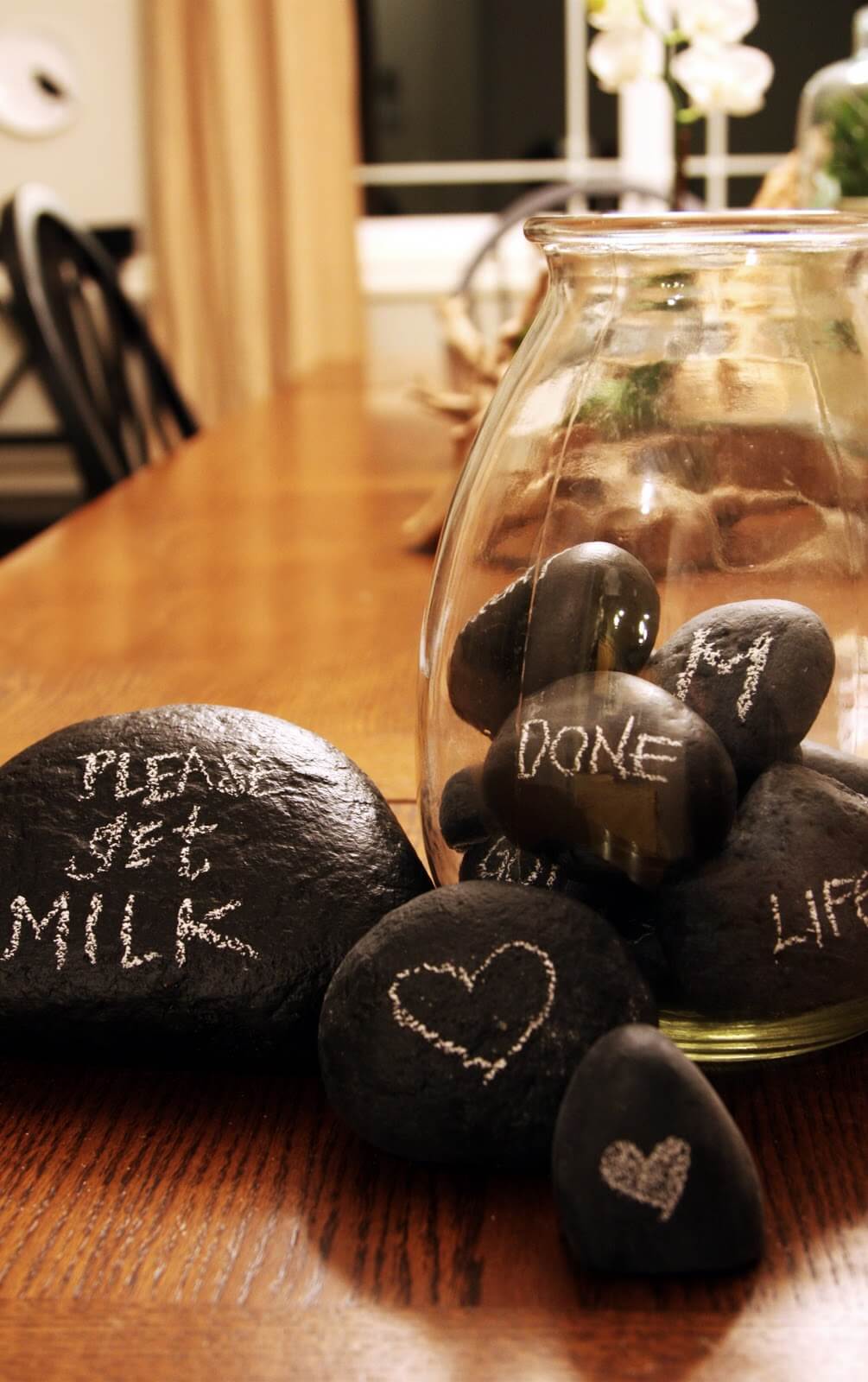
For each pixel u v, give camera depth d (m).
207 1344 0.46
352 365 3.15
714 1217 0.47
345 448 2.09
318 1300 0.47
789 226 0.52
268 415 2.44
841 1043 0.59
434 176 4.37
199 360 4.16
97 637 1.21
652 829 0.52
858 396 0.56
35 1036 0.58
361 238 4.30
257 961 0.57
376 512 1.67
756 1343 0.45
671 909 0.54
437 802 0.58
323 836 0.59
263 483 1.87
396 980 0.52
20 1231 0.50
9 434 4.40
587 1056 0.49
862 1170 0.52
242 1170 0.53
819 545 0.55
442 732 0.58
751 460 0.55
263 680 1.07
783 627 0.54
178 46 3.94
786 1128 0.54
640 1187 0.47
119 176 4.15
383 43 4.28
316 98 3.97
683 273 0.54
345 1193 0.52
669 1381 0.44
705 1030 0.55
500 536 0.56
